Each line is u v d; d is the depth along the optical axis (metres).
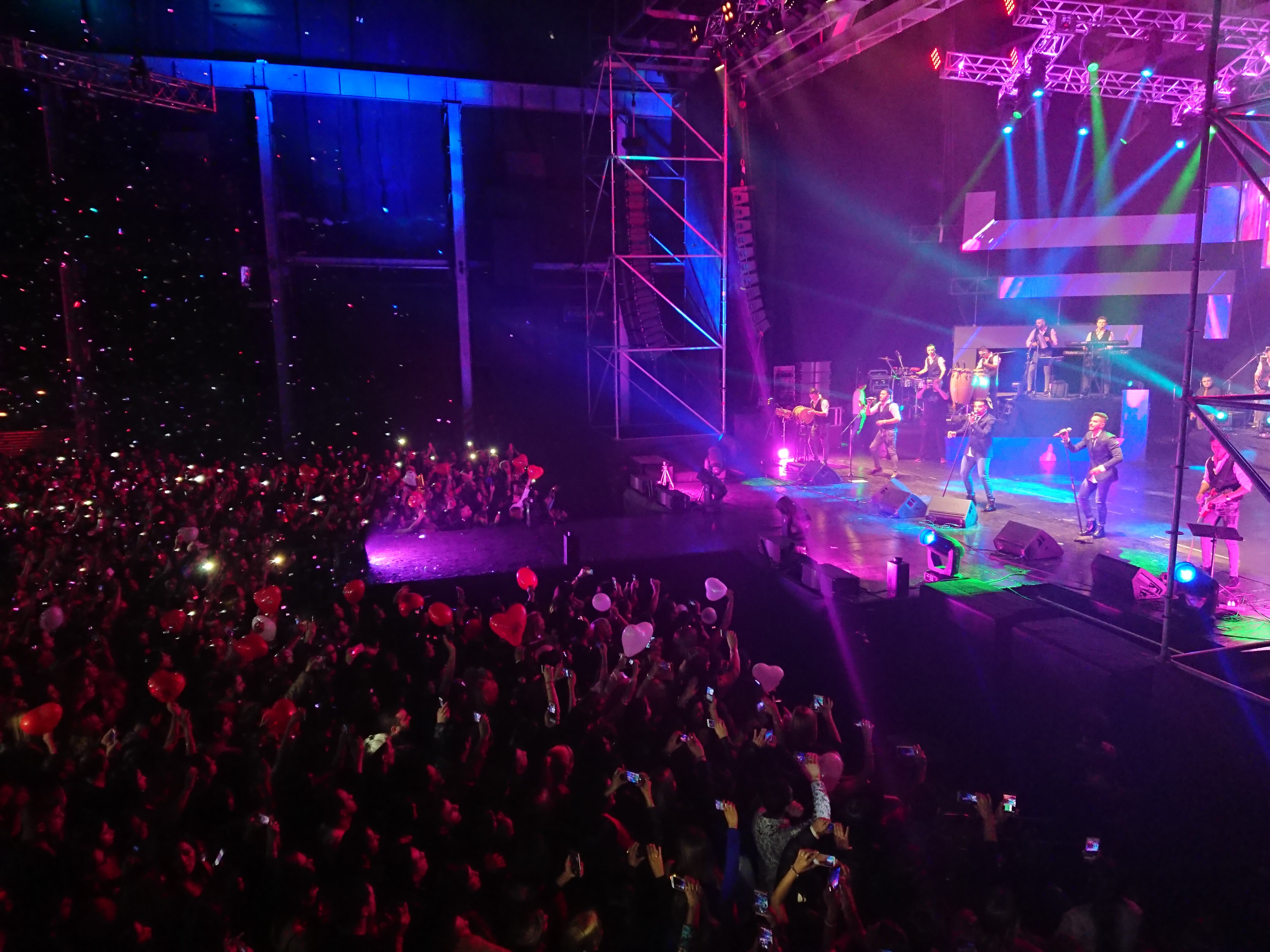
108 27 17.22
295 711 4.99
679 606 7.93
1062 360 17.64
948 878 4.21
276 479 13.91
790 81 16.73
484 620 7.64
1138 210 18.64
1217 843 5.43
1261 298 18.39
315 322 19.38
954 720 8.11
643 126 21.00
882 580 9.70
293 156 18.78
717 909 3.87
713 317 19.88
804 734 5.21
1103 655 6.90
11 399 16.84
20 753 4.41
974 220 18.75
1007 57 16.06
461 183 19.62
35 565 8.72
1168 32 14.07
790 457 16.69
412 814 4.19
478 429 20.75
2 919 3.26
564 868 3.99
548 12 19.83
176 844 3.53
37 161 16.61
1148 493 13.42
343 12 18.52
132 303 17.78
